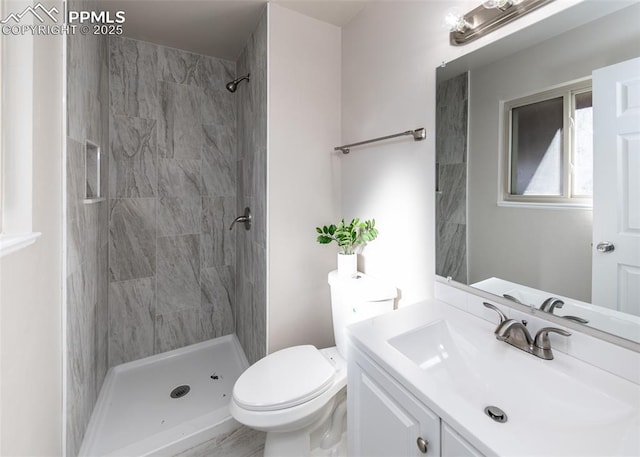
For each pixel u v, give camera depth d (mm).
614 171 763
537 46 917
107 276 2000
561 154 866
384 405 866
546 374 801
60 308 1109
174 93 2215
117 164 2049
